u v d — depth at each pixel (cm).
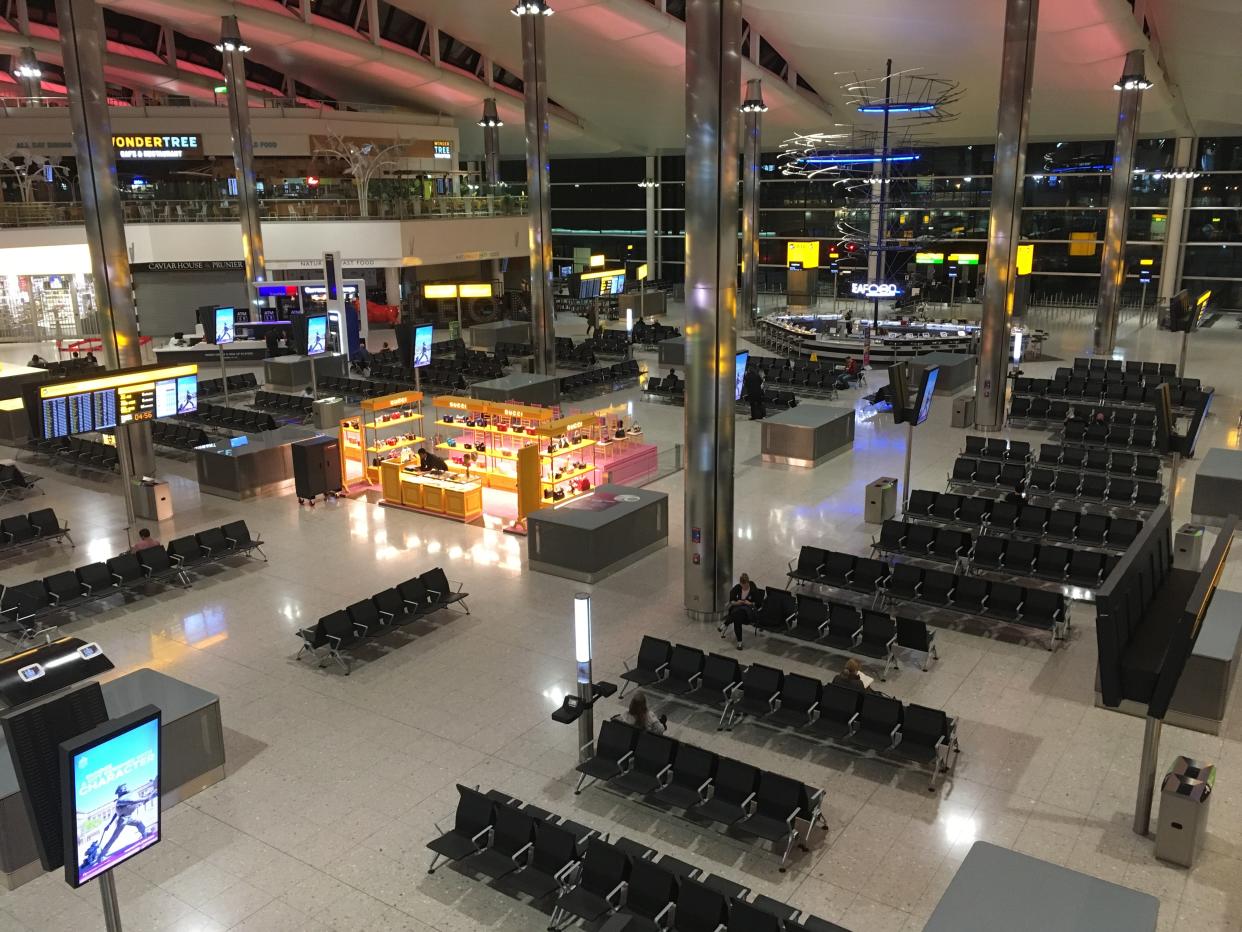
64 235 3919
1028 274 4438
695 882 819
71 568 1758
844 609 1335
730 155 1344
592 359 3656
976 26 3106
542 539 1673
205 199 4056
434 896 923
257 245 3797
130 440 2023
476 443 2197
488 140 4962
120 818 730
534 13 2959
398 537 1881
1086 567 1497
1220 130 4334
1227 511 1792
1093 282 4925
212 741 1093
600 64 4003
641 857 886
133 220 4016
